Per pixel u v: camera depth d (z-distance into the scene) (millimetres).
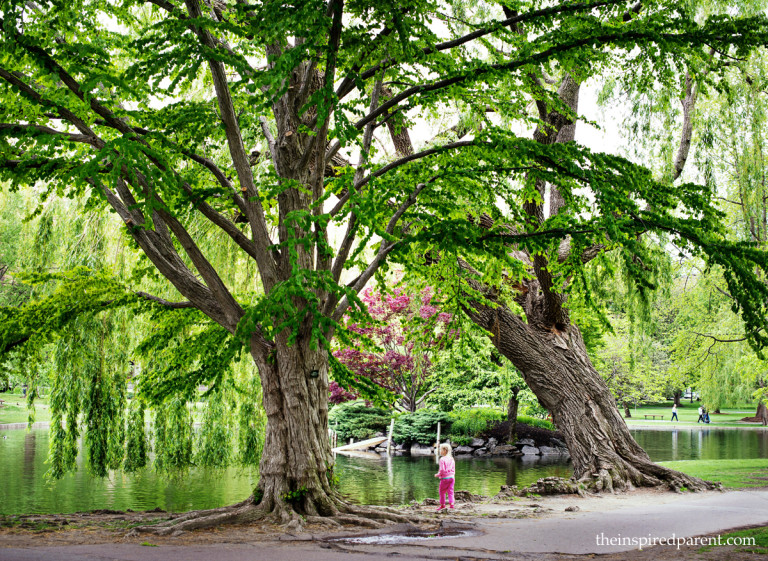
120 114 8859
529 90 9953
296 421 9062
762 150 16156
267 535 7691
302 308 9133
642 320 16953
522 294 16297
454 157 9938
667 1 8906
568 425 14906
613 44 9008
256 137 12734
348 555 6371
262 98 8539
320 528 8211
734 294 8367
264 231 9539
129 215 10031
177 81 8359
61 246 13273
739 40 8250
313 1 7148
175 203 9180
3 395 47625
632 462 14273
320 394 9422
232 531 7973
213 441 14086
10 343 10539
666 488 13492
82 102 8039
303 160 9727
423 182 9836
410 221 10617
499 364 26703
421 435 28078
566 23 8773
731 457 23250
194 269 13633
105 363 12852
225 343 11344
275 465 8961
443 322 21766
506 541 7297
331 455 9516
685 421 48875
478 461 24547
